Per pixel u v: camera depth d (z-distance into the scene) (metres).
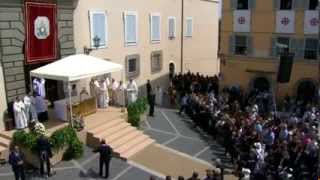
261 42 30.48
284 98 28.64
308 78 29.23
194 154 19.81
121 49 28.89
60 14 22.12
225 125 19.91
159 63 34.06
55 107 20.47
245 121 19.33
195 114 24.22
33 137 17.25
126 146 19.62
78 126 19.48
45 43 21.31
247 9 30.55
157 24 33.09
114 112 22.39
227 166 18.39
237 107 23.42
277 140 17.70
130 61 30.17
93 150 19.30
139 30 30.77
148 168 18.02
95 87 23.05
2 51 19.09
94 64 20.36
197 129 23.75
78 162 18.12
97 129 19.88
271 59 30.30
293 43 29.41
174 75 35.75
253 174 16.12
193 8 38.94
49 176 16.67
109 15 27.36
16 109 18.78
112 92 24.17
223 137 20.08
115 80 25.73
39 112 20.00
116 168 17.86
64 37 22.61
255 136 17.88
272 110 25.70
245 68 31.41
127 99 23.86
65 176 16.77
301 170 15.70
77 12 23.66
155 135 22.28
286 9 29.22
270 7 29.67
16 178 15.68
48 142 16.58
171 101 30.33
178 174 17.50
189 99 26.34
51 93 22.94
